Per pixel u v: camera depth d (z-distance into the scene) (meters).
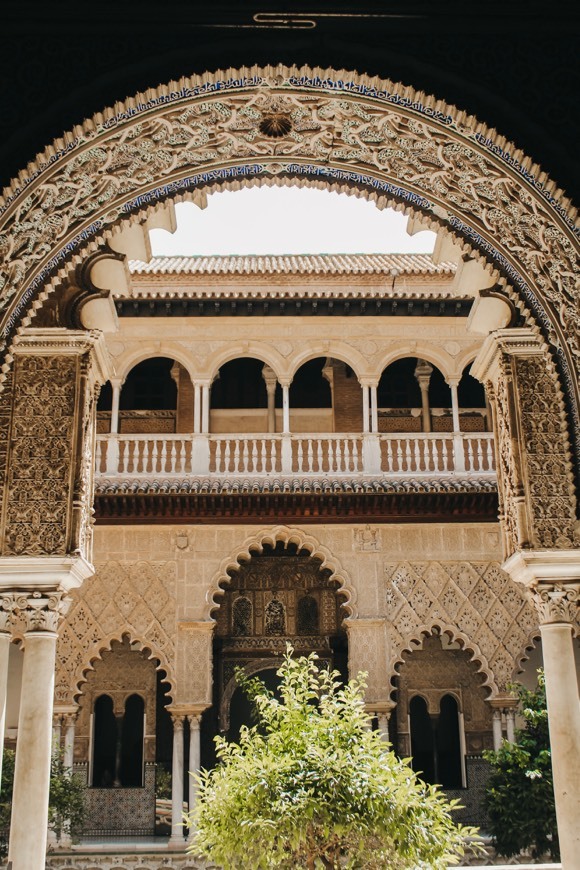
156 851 14.71
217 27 5.17
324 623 18.53
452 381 17.52
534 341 8.72
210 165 6.20
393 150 5.97
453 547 16.27
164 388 18.83
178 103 5.38
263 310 17.34
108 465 16.55
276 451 17.20
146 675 18.14
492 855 14.83
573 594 8.53
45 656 8.73
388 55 5.19
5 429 9.07
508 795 13.70
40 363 9.22
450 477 16.52
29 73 5.11
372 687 15.46
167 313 17.34
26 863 8.34
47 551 8.84
